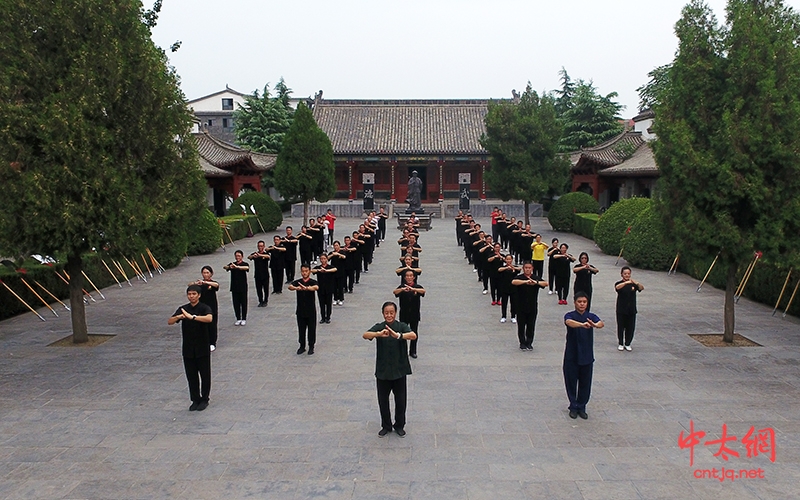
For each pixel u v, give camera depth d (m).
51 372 10.90
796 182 10.81
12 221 11.12
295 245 20.12
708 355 11.66
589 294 14.92
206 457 7.52
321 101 56.41
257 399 9.48
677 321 14.47
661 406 9.06
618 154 38.22
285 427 8.40
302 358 11.69
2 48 11.09
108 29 11.76
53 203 11.11
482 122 54.28
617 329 13.21
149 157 12.44
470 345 12.51
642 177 35.84
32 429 8.41
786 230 11.27
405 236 22.61
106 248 11.98
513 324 14.34
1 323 14.77
